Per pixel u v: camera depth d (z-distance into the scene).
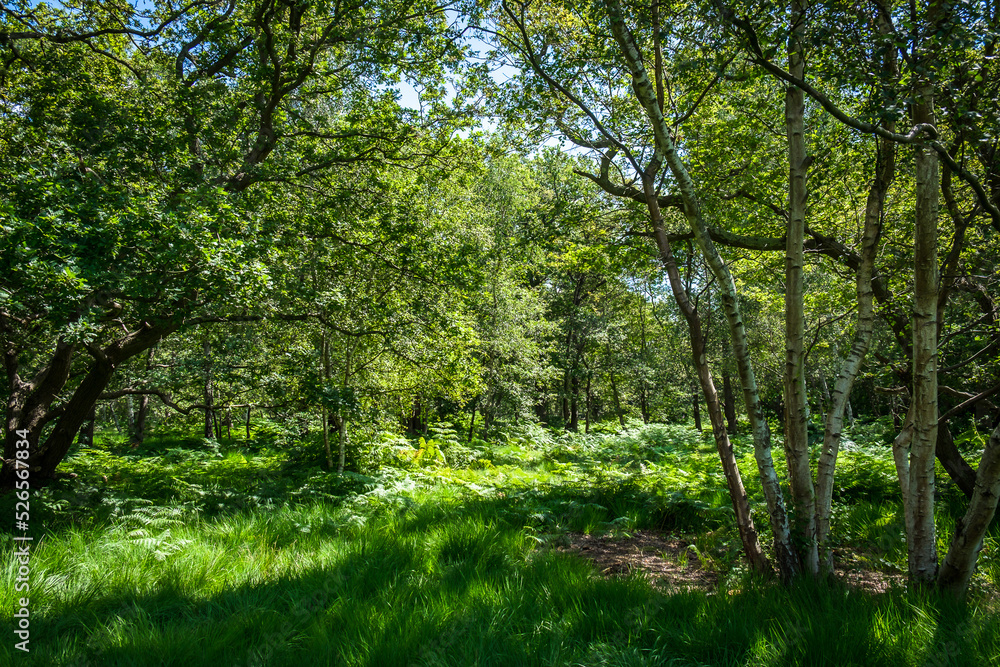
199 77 9.84
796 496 4.84
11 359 8.92
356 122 10.53
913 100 3.63
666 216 7.89
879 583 5.32
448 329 10.86
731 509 7.56
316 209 10.16
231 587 4.89
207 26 9.52
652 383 27.84
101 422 28.28
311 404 9.99
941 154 3.93
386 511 8.18
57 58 8.98
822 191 7.47
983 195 4.16
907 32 3.60
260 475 11.41
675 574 5.78
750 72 4.95
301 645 3.82
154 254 6.25
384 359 12.69
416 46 9.07
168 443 19.38
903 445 5.13
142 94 9.18
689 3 4.95
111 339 9.59
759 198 7.61
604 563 6.22
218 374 9.77
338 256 10.56
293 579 5.09
